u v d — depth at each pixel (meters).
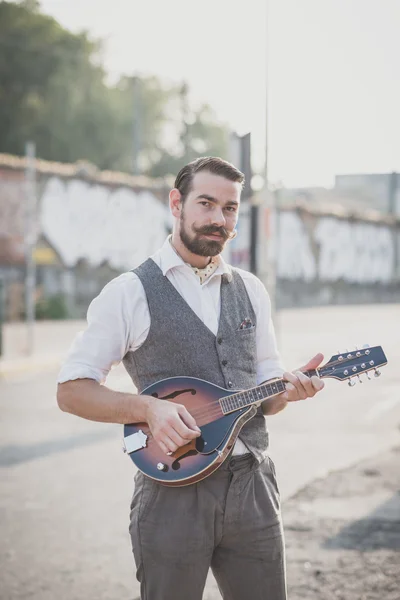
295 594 4.25
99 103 48.06
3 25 45.41
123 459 7.82
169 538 2.61
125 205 30.44
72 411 2.72
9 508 6.12
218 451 2.63
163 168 56.72
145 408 2.62
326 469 7.03
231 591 2.71
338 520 5.50
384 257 47.31
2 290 15.96
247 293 2.88
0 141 45.66
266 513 2.68
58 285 27.67
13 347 17.83
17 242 25.86
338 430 8.88
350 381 2.74
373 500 5.98
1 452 8.12
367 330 23.80
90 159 47.94
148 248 31.70
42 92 46.66
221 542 2.68
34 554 5.10
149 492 2.67
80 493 6.57
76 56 46.84
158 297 2.71
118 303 2.70
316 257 41.56
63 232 27.75
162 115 56.44
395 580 4.42
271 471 2.78
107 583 4.62
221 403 2.69
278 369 2.91
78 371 2.67
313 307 41.09
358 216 44.09
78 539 5.39
